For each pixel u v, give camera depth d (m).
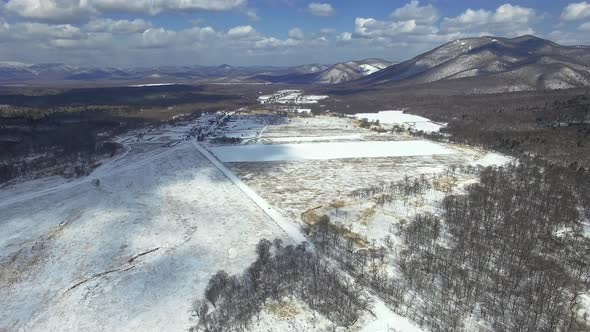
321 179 156.62
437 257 89.06
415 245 95.19
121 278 85.88
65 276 87.44
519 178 147.75
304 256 90.38
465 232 101.00
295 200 132.12
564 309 71.00
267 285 79.56
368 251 92.94
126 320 72.19
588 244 94.88
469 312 71.06
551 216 109.25
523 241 94.75
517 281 78.12
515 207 118.44
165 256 95.12
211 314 71.56
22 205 131.62
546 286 76.88
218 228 110.38
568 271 83.38
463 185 144.62
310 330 67.25
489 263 87.06
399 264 86.81
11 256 96.69
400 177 157.75
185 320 71.38
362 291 77.25
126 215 120.88
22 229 112.31
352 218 114.25
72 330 70.12
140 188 146.50
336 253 92.44
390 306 73.06
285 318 70.06
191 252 96.75
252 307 72.75
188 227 111.56
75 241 103.94
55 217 120.56
